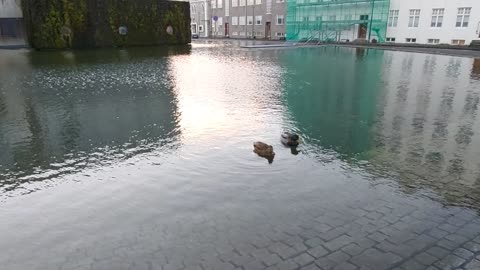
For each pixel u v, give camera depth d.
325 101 12.03
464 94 13.01
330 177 6.14
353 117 10.09
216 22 64.44
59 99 12.31
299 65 21.91
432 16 33.31
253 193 5.57
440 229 4.56
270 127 9.09
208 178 6.12
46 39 29.77
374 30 38.81
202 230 4.58
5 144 7.96
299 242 4.29
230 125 9.23
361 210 5.04
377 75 17.61
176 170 6.48
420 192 5.61
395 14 36.56
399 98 12.48
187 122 9.50
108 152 7.44
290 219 4.80
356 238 4.36
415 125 9.34
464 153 7.34
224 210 5.07
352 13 40.31
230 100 12.13
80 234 4.57
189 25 41.31
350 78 16.78
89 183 6.04
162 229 4.63
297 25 47.28
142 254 4.12
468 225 4.66
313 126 9.22
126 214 5.03
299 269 3.80
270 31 52.81
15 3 29.20
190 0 69.69
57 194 5.66
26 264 4.01
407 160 6.95
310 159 6.96
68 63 22.41
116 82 15.67
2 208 5.23
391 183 5.93
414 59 24.58
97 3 32.12
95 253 4.17
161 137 8.32
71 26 30.81
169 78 16.84
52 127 9.20
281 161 6.83
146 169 6.56
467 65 21.08
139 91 13.72
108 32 33.56
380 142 8.01
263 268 3.83
